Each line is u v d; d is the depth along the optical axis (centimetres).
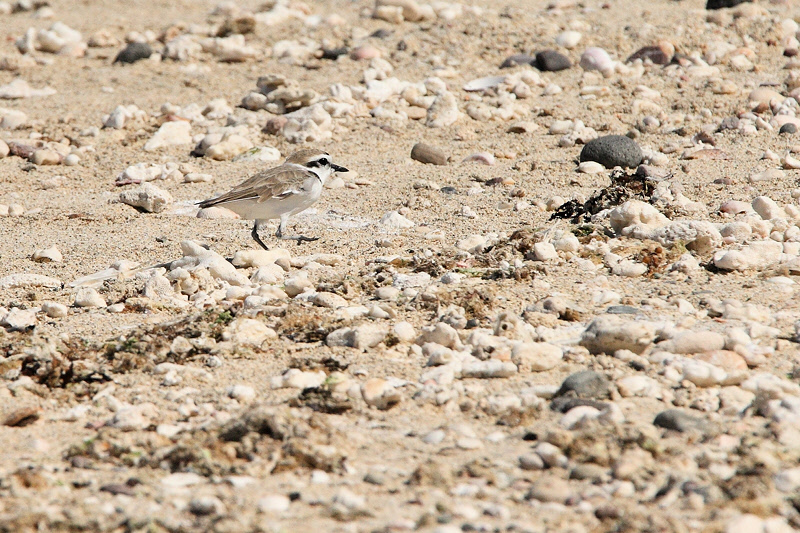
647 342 835
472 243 1230
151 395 800
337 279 1079
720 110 1927
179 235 1385
